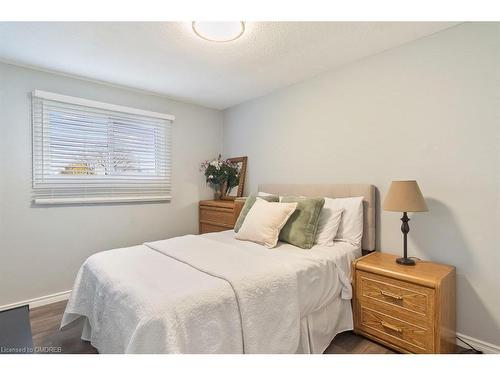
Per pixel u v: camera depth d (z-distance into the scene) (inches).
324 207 90.8
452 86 72.2
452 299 68.2
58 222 101.3
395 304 66.9
